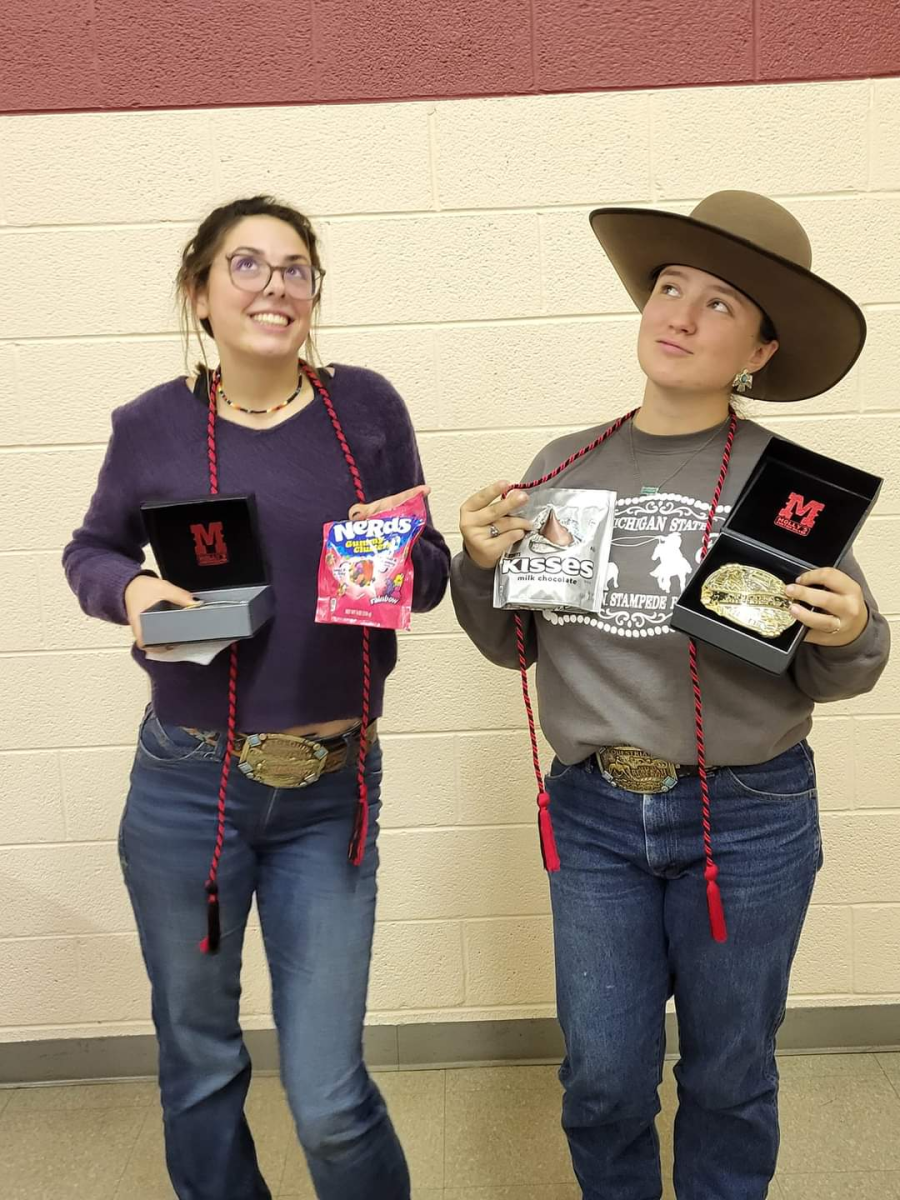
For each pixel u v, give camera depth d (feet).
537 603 4.13
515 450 6.29
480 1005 6.82
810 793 4.31
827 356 4.23
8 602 6.36
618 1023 4.22
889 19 5.81
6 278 6.03
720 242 3.79
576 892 4.32
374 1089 4.50
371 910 4.48
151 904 4.36
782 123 5.92
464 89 5.90
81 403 6.17
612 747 4.19
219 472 4.21
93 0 5.76
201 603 3.96
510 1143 6.02
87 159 5.92
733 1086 4.24
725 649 3.76
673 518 4.11
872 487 3.85
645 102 5.91
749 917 4.09
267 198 4.29
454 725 6.57
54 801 6.58
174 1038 4.47
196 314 4.31
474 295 6.12
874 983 6.77
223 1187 4.64
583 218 6.03
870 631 3.94
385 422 4.45
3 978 6.73
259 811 4.25
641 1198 4.58
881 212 6.00
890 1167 5.66
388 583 3.97
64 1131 6.26
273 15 5.80
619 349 6.16
